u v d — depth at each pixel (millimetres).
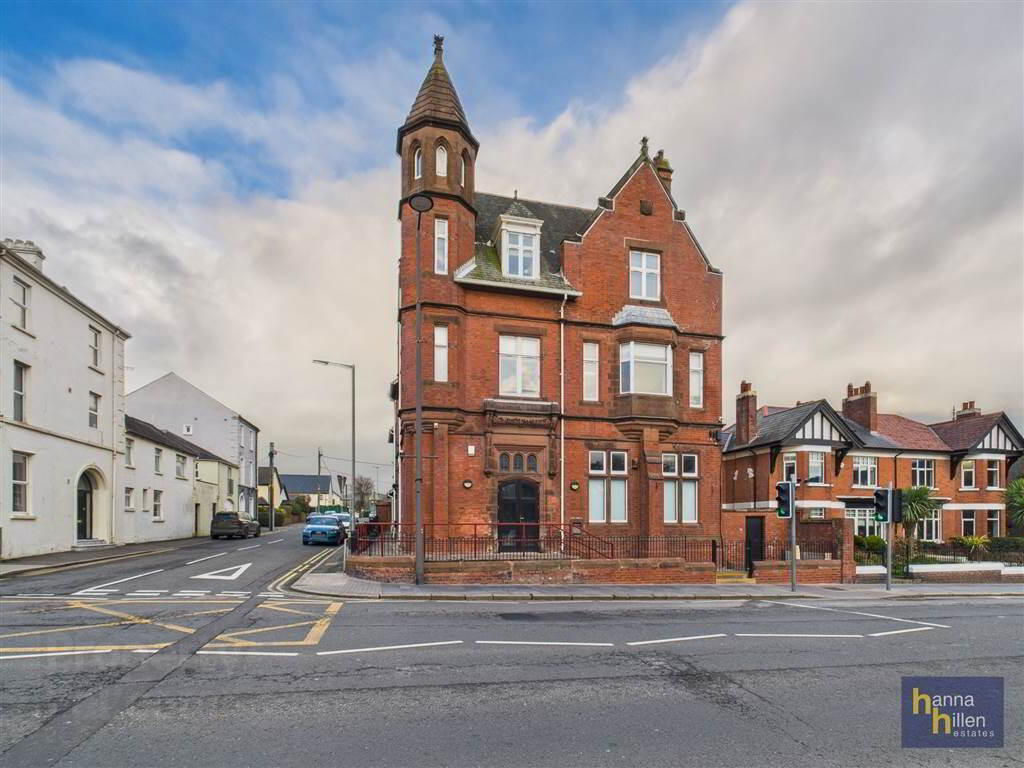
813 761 5340
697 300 23031
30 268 21609
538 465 20422
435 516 18953
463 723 6031
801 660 8812
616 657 8695
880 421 37938
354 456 26828
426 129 20172
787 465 32156
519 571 16641
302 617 11172
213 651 8523
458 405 19625
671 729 5988
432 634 9898
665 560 17875
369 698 6691
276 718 6070
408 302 19922
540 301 21109
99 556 22344
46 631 9719
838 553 20562
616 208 22438
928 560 23453
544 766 5133
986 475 36562
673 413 21578
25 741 5449
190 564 20359
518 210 21250
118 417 28250
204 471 43438
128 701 6480
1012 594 18672
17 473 21469
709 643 9781
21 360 21344
